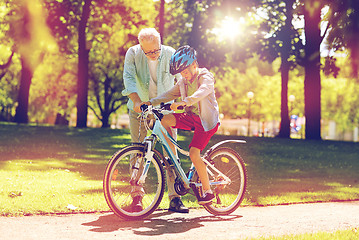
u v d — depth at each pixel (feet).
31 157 33.19
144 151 15.99
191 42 91.40
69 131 61.26
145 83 17.69
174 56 15.93
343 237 13.16
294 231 14.60
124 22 88.99
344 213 18.08
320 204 20.21
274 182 27.09
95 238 12.99
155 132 16.38
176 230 14.35
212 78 16.01
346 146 58.23
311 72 74.23
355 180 29.58
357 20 25.55
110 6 86.84
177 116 16.37
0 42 89.66
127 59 17.54
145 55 17.24
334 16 26.07
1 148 38.40
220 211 17.06
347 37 25.94
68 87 134.82
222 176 17.35
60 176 24.31
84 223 14.85
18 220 14.82
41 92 137.90
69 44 90.94
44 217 15.43
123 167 15.87
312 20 59.82
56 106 148.87
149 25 90.48
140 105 16.17
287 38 81.92
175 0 91.20
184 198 19.79
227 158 17.67
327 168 37.40
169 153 16.39
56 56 115.55
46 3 84.23
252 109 171.01
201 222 15.70
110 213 16.62
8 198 17.52
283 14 85.46
